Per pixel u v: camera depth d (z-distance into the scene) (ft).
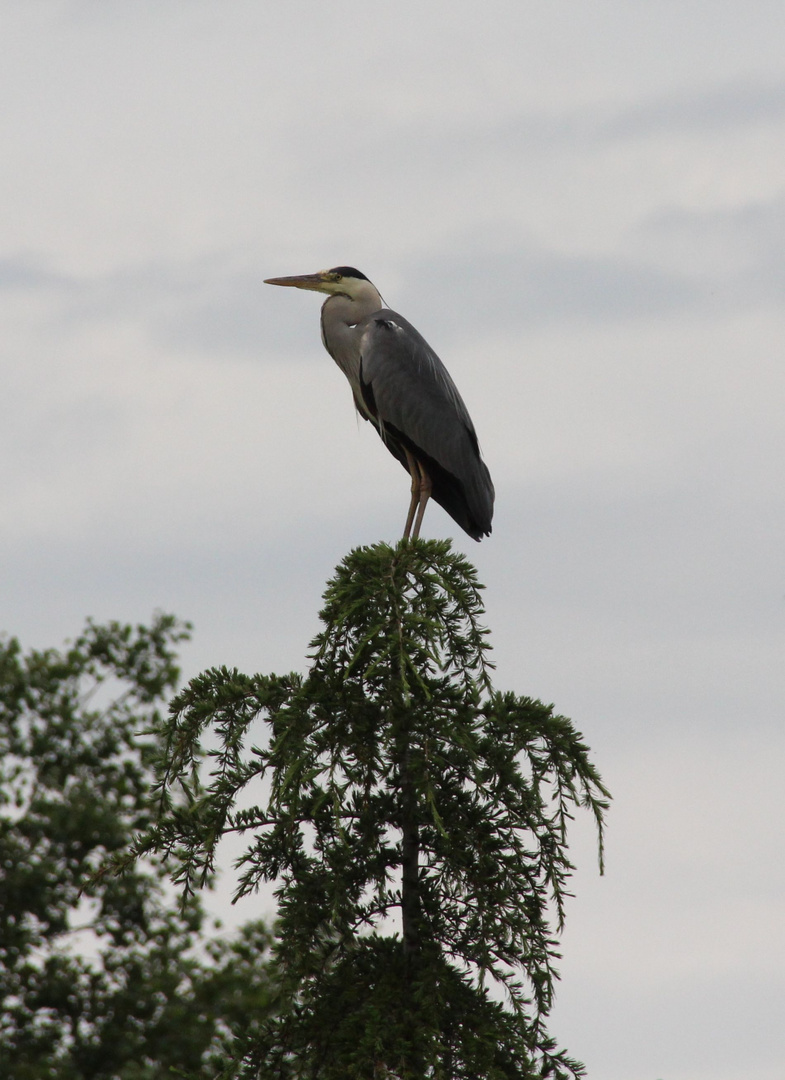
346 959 39.37
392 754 39.58
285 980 38.63
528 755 39.60
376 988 37.73
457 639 40.96
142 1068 60.64
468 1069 36.68
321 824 40.29
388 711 38.73
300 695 39.32
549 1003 38.09
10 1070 59.67
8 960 62.13
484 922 38.17
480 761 40.01
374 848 39.40
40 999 62.34
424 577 40.60
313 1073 38.29
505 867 38.93
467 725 39.42
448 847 38.99
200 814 40.91
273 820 39.81
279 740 38.45
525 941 37.60
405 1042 35.78
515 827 39.55
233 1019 62.54
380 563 40.63
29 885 62.54
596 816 39.42
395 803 40.32
